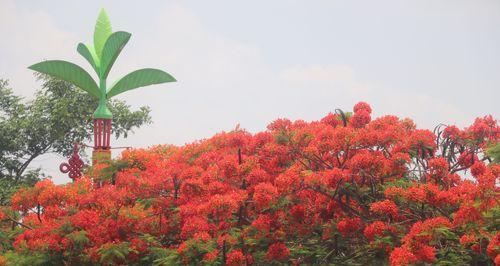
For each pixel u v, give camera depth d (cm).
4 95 2859
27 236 1118
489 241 852
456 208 966
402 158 980
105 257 1044
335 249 1010
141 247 1075
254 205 1045
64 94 2847
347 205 985
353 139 1025
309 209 1031
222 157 1150
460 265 870
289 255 1027
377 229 939
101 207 1109
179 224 1103
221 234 1009
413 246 834
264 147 1080
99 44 2280
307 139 1053
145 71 2125
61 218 1133
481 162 1011
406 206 971
